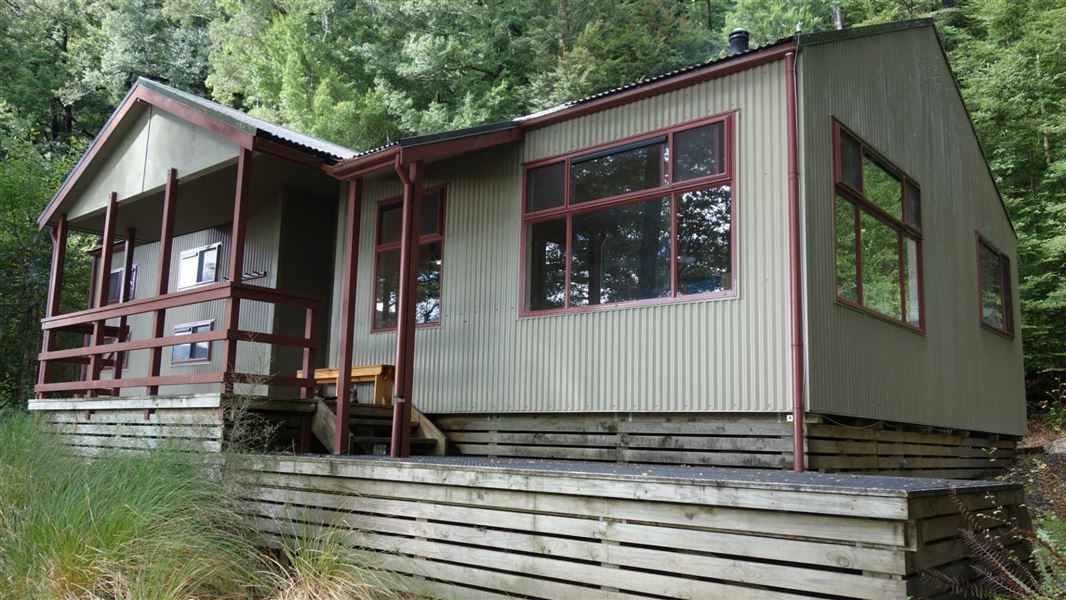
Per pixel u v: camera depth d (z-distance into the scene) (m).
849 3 22.91
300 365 10.21
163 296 7.82
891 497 3.19
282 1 25.62
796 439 5.90
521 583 4.29
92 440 8.16
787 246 6.20
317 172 9.52
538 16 22.62
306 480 5.57
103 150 10.02
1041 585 3.73
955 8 21.22
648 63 23.16
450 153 7.36
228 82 25.80
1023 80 17.34
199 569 4.32
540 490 4.27
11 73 27.33
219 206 10.55
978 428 9.83
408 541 4.87
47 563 4.17
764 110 6.48
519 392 7.67
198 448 5.89
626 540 3.92
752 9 25.22
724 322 6.45
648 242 7.01
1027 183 17.56
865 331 7.00
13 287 13.82
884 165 7.92
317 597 4.27
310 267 10.43
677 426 6.69
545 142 7.87
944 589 3.40
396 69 22.33
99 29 30.95
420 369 8.57
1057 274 15.55
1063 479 5.49
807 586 3.37
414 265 7.00
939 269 9.10
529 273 7.80
